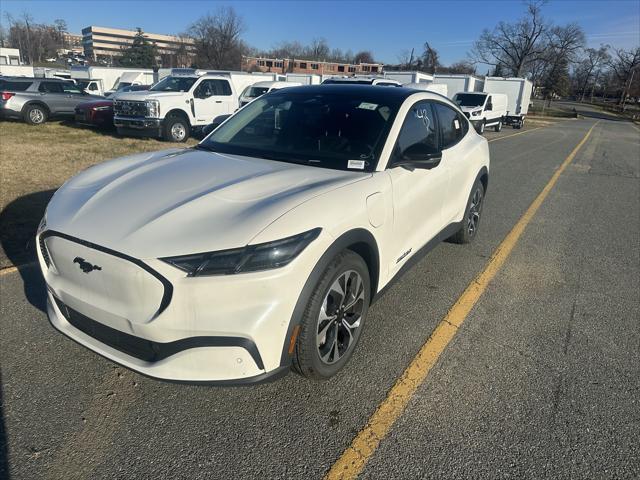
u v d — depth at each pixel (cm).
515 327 353
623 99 9562
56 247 244
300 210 237
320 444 232
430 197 364
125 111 1266
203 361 219
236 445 229
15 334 311
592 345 332
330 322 260
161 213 236
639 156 1600
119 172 299
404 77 2577
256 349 220
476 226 534
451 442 236
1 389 260
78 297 239
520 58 7069
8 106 1498
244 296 214
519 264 482
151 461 218
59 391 261
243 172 288
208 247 214
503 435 242
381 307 375
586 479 217
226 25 6456
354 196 268
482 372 295
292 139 339
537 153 1520
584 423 252
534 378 290
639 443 240
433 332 340
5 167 757
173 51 8831
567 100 11869
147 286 215
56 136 1264
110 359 237
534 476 218
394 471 218
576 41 7500
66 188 286
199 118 1352
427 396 270
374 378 284
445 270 456
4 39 10406
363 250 283
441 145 409
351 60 11838
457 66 8250
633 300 409
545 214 702
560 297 409
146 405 254
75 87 1656
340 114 349
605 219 687
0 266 407
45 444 225
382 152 313
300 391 269
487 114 2300
